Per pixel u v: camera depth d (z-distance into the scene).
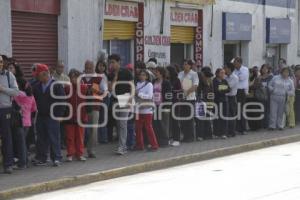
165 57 20.03
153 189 10.52
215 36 22.42
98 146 14.91
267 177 11.48
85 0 16.67
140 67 14.35
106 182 11.36
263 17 25.30
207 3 21.73
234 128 17.19
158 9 19.62
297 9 28.02
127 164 12.49
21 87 11.63
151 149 14.42
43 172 11.54
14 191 10.00
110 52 18.08
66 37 16.11
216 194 9.95
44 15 15.73
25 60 15.23
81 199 9.82
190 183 11.04
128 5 18.41
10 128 11.38
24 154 11.83
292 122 19.56
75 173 11.46
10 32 14.41
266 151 15.55
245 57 24.36
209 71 16.30
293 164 13.13
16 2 14.73
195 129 16.28
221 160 14.05
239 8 23.67
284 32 26.62
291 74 20.00
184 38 21.31
